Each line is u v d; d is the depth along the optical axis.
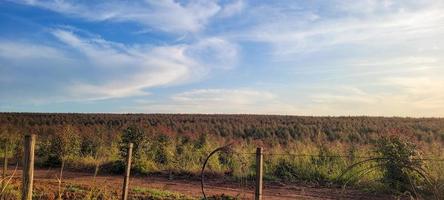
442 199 6.67
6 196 9.12
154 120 50.91
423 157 13.36
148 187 13.28
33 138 7.55
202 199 11.18
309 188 13.54
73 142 20.27
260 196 7.82
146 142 18.44
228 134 34.91
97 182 13.78
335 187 13.61
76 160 19.02
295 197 12.14
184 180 15.16
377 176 13.05
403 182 12.09
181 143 21.75
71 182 13.12
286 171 15.67
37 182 12.50
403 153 12.90
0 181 9.20
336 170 14.95
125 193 9.41
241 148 18.95
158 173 16.50
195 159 18.38
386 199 11.70
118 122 47.53
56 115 58.94
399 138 13.47
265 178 15.12
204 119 53.97
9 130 29.42
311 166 15.52
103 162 18.45
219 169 16.56
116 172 17.05
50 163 19.06
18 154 17.84
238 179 15.10
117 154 18.80
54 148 19.77
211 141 22.56
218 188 13.55
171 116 61.50
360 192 12.73
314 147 18.88
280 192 12.91
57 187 11.55
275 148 20.22
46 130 29.75
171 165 17.48
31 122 46.28
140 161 17.09
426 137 29.50
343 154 16.27
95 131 27.39
